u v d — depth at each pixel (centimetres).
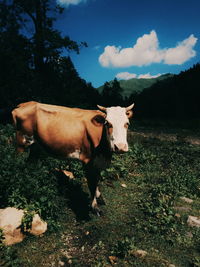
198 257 466
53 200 582
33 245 479
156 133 1916
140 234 528
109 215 596
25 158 652
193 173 912
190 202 694
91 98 4994
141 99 4338
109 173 791
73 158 586
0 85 1527
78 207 613
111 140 505
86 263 449
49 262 445
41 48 1991
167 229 546
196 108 3575
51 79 2089
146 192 730
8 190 525
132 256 463
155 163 991
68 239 507
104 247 488
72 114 577
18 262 432
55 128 570
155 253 477
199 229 559
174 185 770
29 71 1709
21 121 602
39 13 2056
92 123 547
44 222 517
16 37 1794
